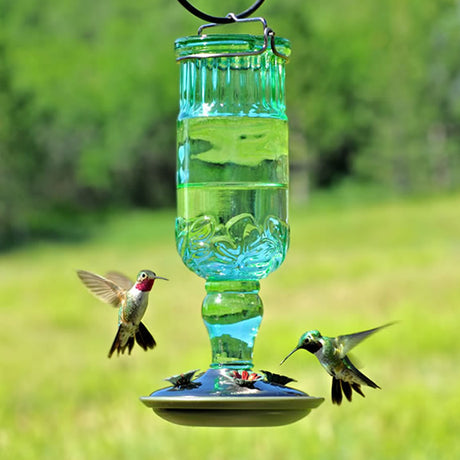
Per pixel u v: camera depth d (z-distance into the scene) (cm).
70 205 7469
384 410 1170
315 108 7525
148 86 7694
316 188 7656
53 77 7544
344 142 7631
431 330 1892
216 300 357
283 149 370
